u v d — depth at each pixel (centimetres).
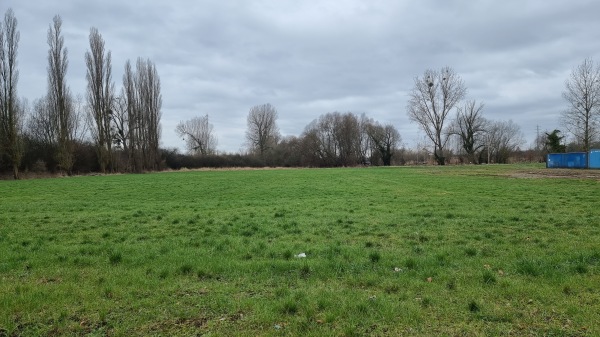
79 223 1387
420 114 7856
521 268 713
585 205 1614
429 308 558
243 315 548
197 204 1986
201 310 566
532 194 2120
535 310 543
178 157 8619
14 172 5250
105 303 590
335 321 522
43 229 1272
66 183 3856
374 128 10250
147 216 1550
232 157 9331
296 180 3919
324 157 9938
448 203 1812
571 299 576
